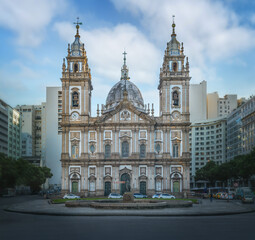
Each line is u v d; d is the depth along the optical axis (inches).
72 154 4259.4
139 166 4190.5
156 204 2145.7
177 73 4357.8
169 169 4212.6
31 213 1974.7
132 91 4948.3
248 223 1475.1
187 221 1536.7
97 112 4320.9
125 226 1350.9
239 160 5004.9
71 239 1062.4
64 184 4185.5
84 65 4404.5
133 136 4220.0
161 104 4483.3
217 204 2768.2
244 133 6432.1
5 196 4943.4
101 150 4215.1
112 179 4170.8
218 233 1188.5
